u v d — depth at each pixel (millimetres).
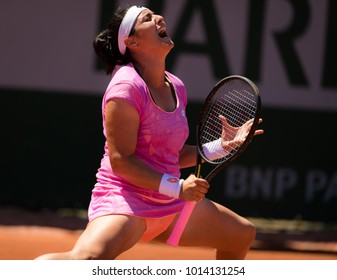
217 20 34250
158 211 13805
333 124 34875
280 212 34562
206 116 14938
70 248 25953
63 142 34375
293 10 34594
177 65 34062
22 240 27203
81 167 34406
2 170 34281
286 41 34562
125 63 14438
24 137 34312
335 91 34812
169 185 13117
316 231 34344
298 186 34688
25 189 34375
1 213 33062
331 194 34844
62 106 34344
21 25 34250
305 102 34688
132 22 13977
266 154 34469
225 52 34281
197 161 14336
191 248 27219
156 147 13852
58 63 34281
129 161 13242
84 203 34438
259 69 34469
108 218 13383
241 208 34312
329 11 34688
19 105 34281
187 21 34094
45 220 32562
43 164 34344
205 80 34188
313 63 34719
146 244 27469
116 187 13688
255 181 34406
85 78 34281
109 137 13375
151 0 34031
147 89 13508
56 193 34438
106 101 13391
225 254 15336
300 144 34688
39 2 34188
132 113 13258
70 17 34250
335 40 34781
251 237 15047
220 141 14492
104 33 14539
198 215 14516
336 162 34875
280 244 29375
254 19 34438
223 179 34188
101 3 34219
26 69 34250
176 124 13898
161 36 14398
